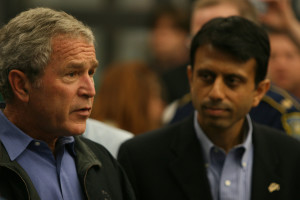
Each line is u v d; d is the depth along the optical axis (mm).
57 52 2779
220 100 3357
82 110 2875
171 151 3656
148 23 10539
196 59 3479
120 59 10758
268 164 3629
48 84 2785
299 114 4406
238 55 3346
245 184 3596
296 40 5805
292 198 3609
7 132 2855
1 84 2869
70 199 2918
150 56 9914
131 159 3666
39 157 2898
